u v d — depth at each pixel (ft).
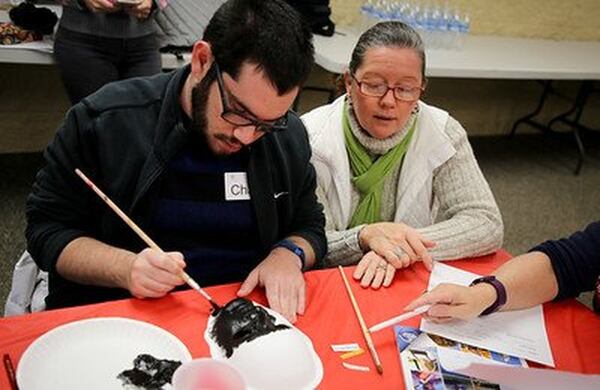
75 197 3.94
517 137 14.83
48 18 7.93
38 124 10.11
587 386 2.97
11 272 7.26
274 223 4.27
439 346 3.41
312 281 3.87
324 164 5.20
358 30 11.05
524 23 13.41
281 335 3.07
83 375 2.80
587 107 15.53
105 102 3.85
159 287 3.38
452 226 4.77
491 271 4.53
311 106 11.98
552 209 11.39
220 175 3.98
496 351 3.47
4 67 9.41
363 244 4.68
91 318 3.16
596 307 4.16
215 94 3.42
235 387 2.70
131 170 3.84
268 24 3.23
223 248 4.22
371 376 3.12
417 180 5.28
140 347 3.02
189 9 8.53
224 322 3.17
